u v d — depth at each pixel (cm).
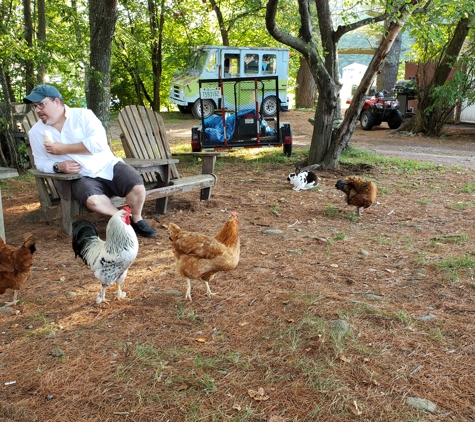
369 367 318
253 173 1049
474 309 401
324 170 1048
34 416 274
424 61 1753
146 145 762
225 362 326
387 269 493
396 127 2027
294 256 538
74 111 565
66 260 527
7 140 1027
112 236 393
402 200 805
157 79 2808
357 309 396
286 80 2352
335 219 695
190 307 411
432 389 296
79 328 374
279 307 407
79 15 1474
